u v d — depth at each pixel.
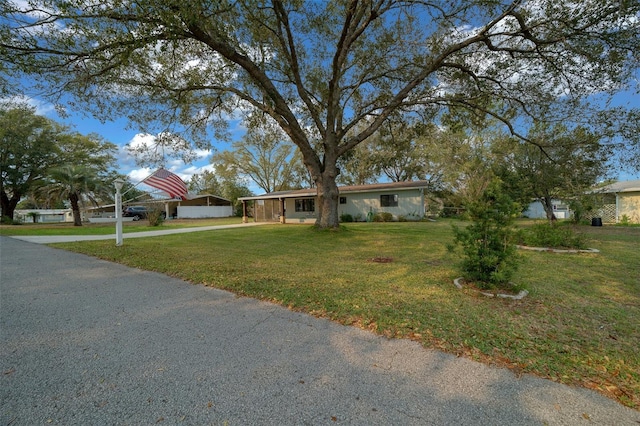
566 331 2.96
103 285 4.70
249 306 3.70
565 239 8.10
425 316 3.28
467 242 4.40
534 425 1.69
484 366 2.31
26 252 7.94
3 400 1.91
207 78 9.98
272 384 2.08
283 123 11.28
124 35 6.48
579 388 2.04
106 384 2.09
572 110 8.85
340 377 2.17
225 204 40.53
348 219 20.73
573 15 7.14
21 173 25.72
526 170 13.30
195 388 2.04
